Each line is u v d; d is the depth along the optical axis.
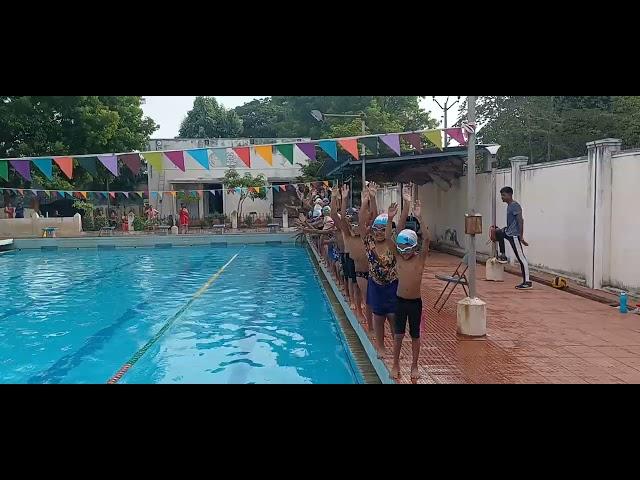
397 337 5.16
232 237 24.23
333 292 10.68
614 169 8.93
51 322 9.28
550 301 8.65
